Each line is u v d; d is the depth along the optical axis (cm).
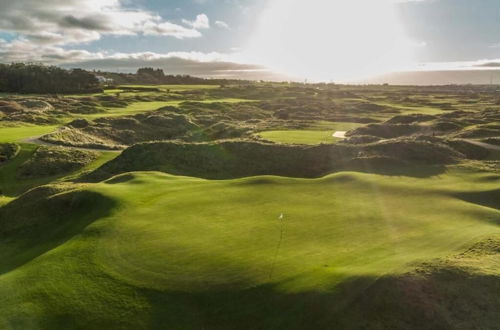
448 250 1753
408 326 1398
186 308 1510
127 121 8581
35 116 9175
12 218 2847
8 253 2373
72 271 1752
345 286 1523
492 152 4412
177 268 1706
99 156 6059
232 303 1512
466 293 1488
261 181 2923
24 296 1602
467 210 2262
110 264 1778
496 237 1831
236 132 7606
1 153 5875
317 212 2292
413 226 2052
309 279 1576
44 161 5616
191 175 4225
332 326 1407
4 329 1440
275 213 2289
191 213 2319
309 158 4303
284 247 1848
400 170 3400
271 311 1470
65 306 1539
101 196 2662
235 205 2447
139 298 1562
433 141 4566
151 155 4569
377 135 5934
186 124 8962
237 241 1923
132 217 2266
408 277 1542
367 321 1416
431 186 2780
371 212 2272
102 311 1512
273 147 4644
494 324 1397
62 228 2483
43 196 3059
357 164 3822
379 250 1784
